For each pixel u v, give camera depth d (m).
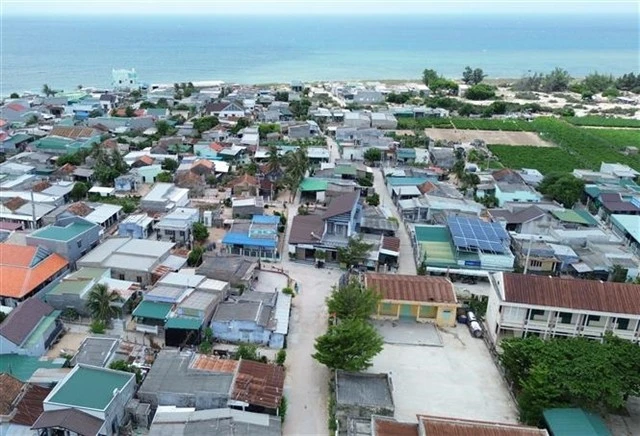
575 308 67.31
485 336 72.12
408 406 58.72
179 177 120.44
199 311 66.50
